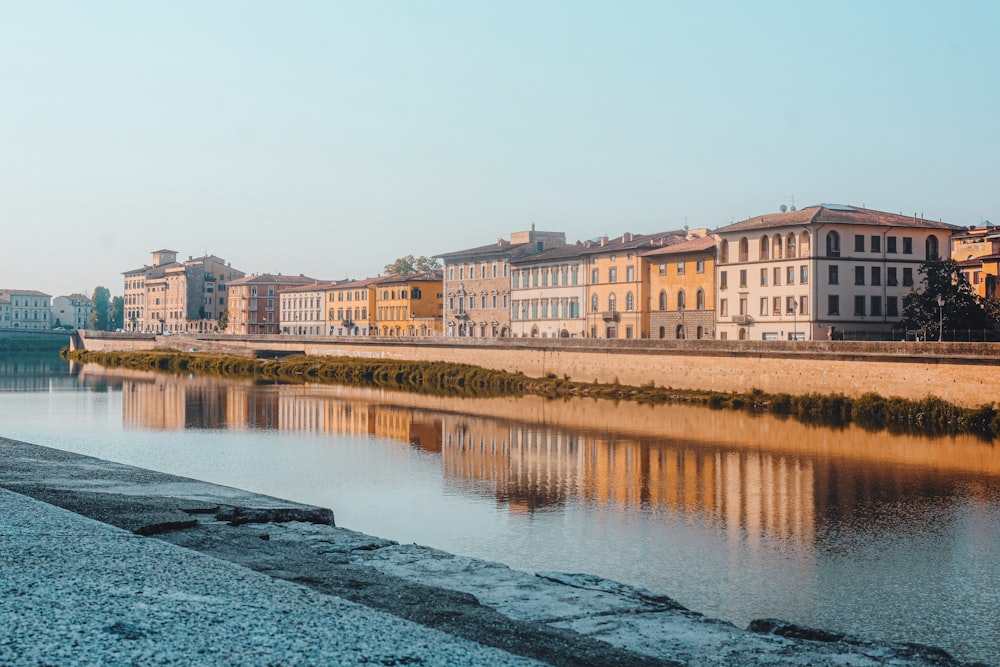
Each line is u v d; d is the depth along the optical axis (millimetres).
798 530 41469
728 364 96000
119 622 17531
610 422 82062
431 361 140625
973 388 75312
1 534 24938
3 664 14906
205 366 172375
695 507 46344
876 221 110312
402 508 46125
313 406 99062
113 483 37688
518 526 42125
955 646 27750
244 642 16875
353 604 20500
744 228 115750
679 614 23281
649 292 132875
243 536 28469
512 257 158875
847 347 84438
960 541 39594
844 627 29234
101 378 146625
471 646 18109
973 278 115562
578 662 18578
